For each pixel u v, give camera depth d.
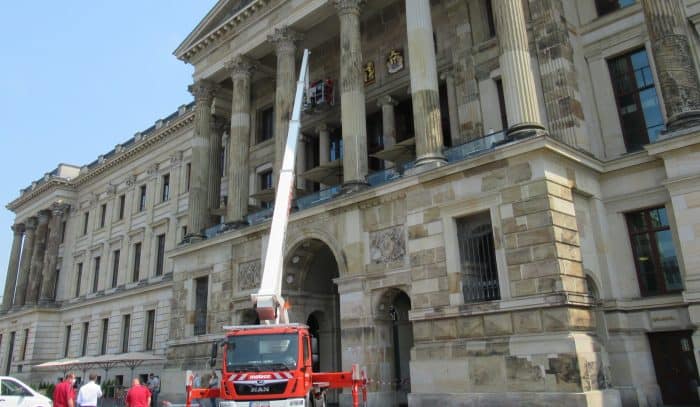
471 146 25.27
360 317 26.00
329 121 37.59
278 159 32.59
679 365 22.05
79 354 62.19
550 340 19.56
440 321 22.95
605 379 19.75
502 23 24.09
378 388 24.92
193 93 41.25
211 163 42.06
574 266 20.89
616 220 24.06
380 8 34.72
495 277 22.44
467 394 21.12
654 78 24.66
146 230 58.06
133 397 19.00
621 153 25.06
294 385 17.17
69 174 76.06
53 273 69.69
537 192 21.14
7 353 70.62
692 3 24.00
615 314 22.61
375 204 26.83
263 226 32.03
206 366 33.69
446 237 23.53
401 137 34.09
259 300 19.53
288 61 34.12
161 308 51.94
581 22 27.30
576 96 25.14
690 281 20.41
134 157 63.06
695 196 20.78
